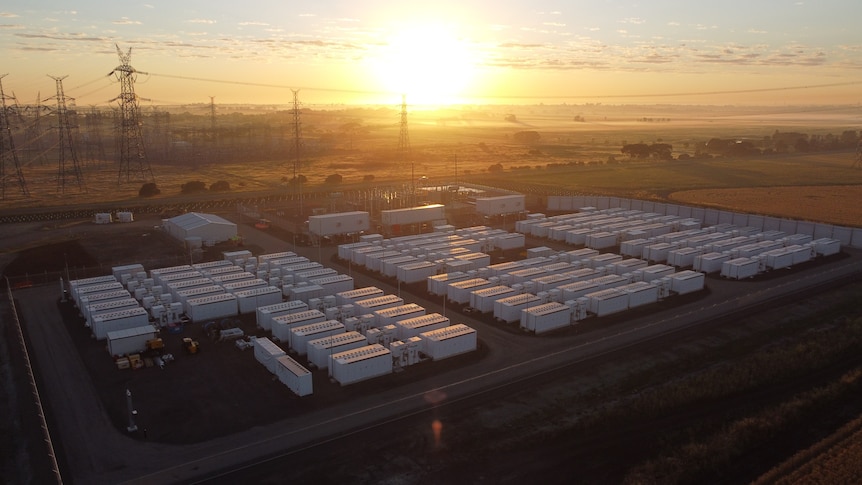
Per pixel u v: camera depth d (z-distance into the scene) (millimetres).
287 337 61812
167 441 43844
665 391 50156
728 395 50844
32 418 47031
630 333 64312
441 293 77438
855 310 70562
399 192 147625
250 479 39344
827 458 41594
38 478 39344
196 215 110688
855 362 57219
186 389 51875
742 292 78312
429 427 45656
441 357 58031
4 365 56406
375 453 42281
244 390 51750
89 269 86875
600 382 53000
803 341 61656
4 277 83188
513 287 75688
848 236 103125
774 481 39250
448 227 110688
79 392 51344
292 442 43625
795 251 91312
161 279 78562
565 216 124875
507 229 119125
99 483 38938
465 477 39594
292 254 92312
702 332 64375
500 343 62188
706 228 113812
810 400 49250
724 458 41562
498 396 50625
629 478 39219
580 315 68625
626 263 86625
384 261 86375
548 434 44406
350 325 63375
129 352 58500
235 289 74000
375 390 51812
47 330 65312
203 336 63750
